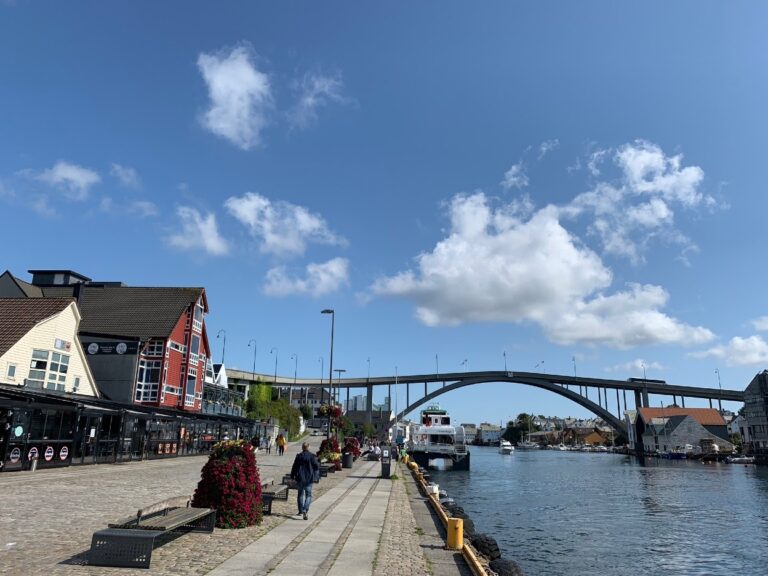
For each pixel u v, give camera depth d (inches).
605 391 7106.3
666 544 1011.9
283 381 6102.4
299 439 3801.7
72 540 428.1
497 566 539.5
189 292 2219.5
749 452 4520.2
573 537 1068.5
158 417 1469.0
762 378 4461.1
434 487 983.6
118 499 675.4
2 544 407.2
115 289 2241.6
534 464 4069.9
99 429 1312.7
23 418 1027.9
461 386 6589.6
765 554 936.3
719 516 1378.0
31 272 2295.8
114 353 1897.1
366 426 6161.4
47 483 823.1
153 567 357.7
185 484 887.1
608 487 2159.2
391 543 514.6
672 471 3223.4
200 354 2306.8
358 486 1049.5
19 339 1315.2
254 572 357.4
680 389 6643.7
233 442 536.4
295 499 765.3
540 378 6633.9
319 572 372.2
